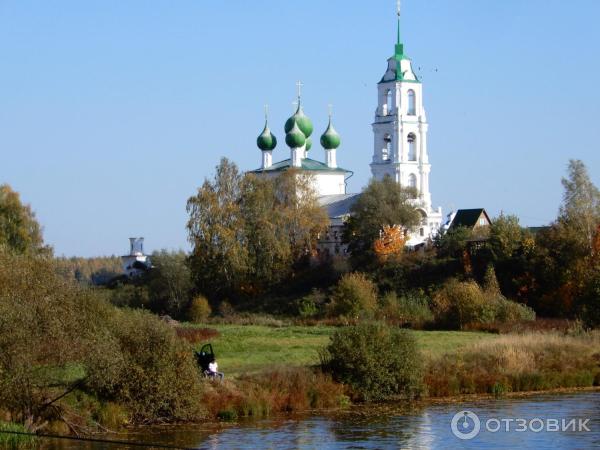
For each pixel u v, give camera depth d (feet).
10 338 188.14
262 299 542.57
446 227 621.72
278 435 201.98
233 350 301.43
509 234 504.84
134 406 208.85
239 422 214.28
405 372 242.99
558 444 194.49
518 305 397.80
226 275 552.41
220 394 223.10
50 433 193.88
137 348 211.61
